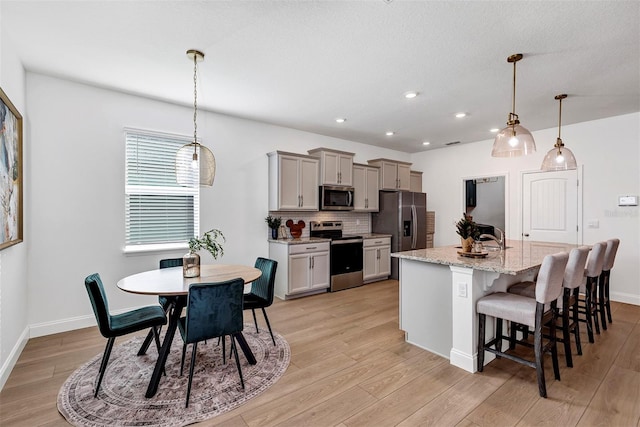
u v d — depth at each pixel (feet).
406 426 5.92
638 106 12.49
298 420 6.09
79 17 6.92
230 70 9.50
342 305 13.50
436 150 21.15
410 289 9.64
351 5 6.44
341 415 6.24
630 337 9.98
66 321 10.42
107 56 8.70
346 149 18.76
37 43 8.04
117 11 6.70
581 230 14.79
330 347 9.30
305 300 14.25
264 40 7.81
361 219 19.47
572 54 8.37
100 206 11.01
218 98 11.90
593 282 10.42
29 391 6.98
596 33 7.37
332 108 12.96
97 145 10.93
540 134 16.11
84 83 10.58
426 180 21.76
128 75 9.91
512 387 7.20
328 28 7.27
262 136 15.16
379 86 10.66
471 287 7.97
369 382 7.42
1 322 7.34
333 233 17.83
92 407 6.40
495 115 13.76
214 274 8.84
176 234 12.79
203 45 8.07
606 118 14.06
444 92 11.14
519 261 8.30
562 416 6.16
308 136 16.99
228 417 6.15
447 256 9.19
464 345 8.10
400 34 7.50
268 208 15.38
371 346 9.40
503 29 7.25
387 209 19.06
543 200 16.10
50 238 10.14
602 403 6.57
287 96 11.64
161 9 6.63
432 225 20.94
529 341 9.85
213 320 6.77
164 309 9.34
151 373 7.75
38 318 9.96
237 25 7.19
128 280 8.18
